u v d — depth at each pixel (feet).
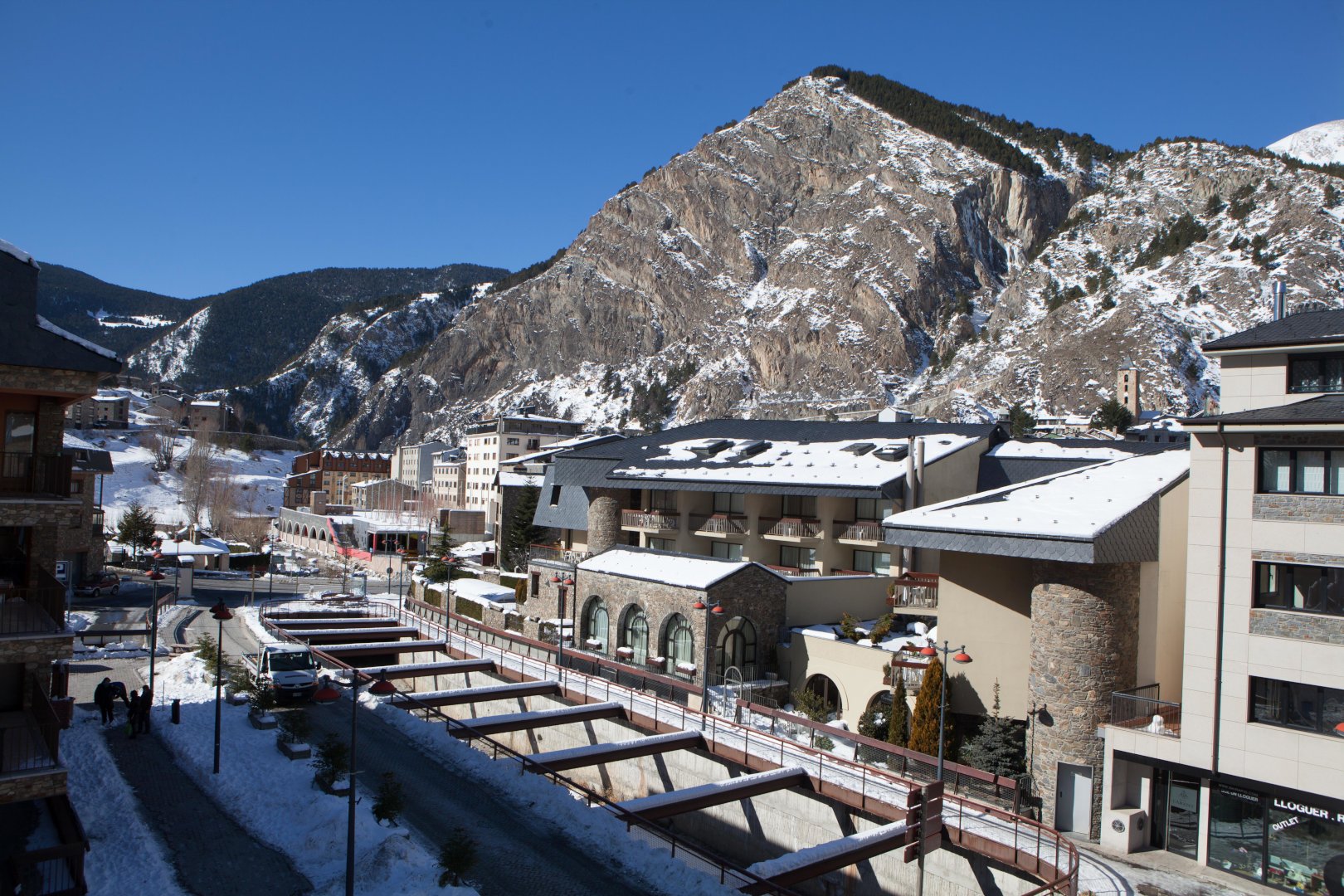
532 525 255.29
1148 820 92.17
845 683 128.88
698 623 135.33
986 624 111.34
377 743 112.78
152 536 335.26
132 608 223.30
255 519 435.53
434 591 237.66
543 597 182.29
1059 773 96.53
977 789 100.32
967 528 104.58
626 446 223.10
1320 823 79.30
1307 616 81.76
